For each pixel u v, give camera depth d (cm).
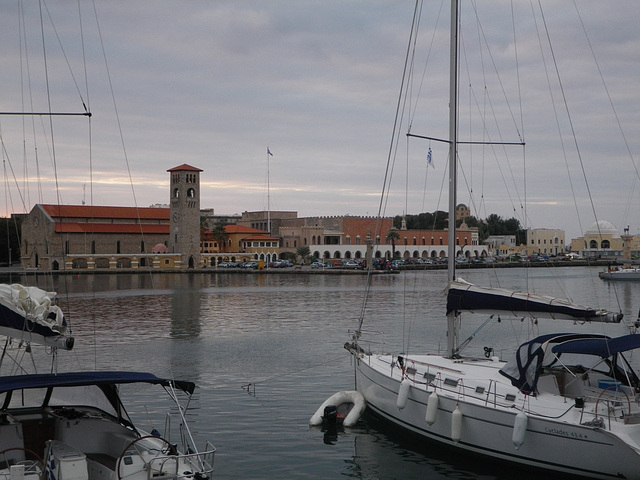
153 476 1188
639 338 1581
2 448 1357
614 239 19112
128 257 15812
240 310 6300
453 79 2239
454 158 2223
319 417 2173
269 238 19025
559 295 8069
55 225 15238
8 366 3197
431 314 5769
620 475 1459
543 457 1571
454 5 2241
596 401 1631
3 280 10894
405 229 18762
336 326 4981
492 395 1755
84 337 4384
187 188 16488
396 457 1856
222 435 2064
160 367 3253
